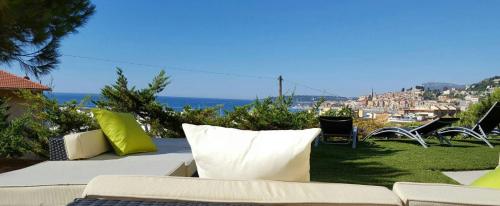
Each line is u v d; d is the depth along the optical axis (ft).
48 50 22.04
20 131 18.79
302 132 5.52
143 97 21.86
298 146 5.34
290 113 25.62
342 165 16.83
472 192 4.60
